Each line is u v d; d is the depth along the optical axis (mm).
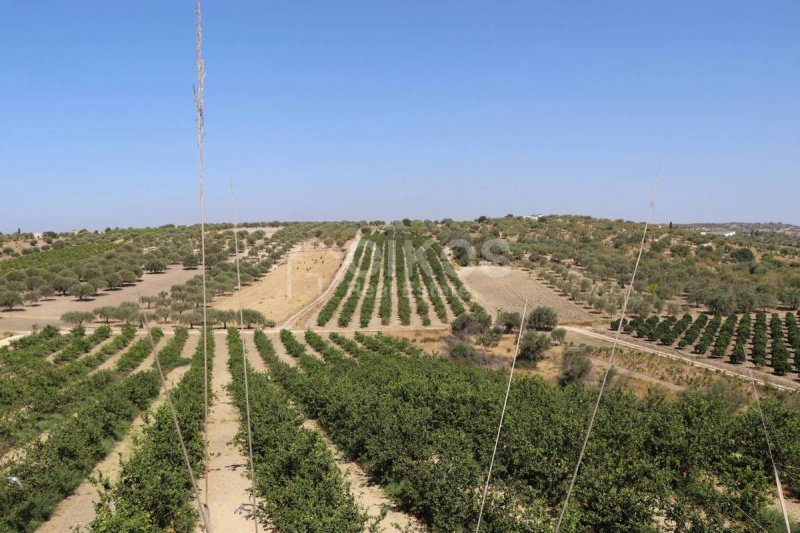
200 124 4699
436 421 23594
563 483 16672
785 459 18500
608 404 25062
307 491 16625
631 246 114188
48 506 18047
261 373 37656
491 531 14164
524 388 28312
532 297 81062
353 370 37594
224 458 23406
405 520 17141
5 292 73812
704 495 15414
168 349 50312
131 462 17094
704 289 77188
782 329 63094
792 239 142375
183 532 15961
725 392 35031
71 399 31766
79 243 127812
